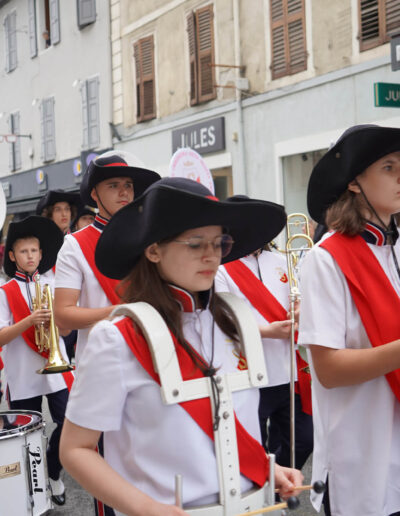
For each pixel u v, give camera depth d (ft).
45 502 11.91
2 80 73.61
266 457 5.98
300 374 12.38
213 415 5.62
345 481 7.50
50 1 62.28
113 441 5.83
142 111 49.62
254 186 39.32
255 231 6.40
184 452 5.53
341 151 7.50
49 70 63.87
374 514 7.32
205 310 6.02
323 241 7.66
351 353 7.14
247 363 5.92
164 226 5.58
